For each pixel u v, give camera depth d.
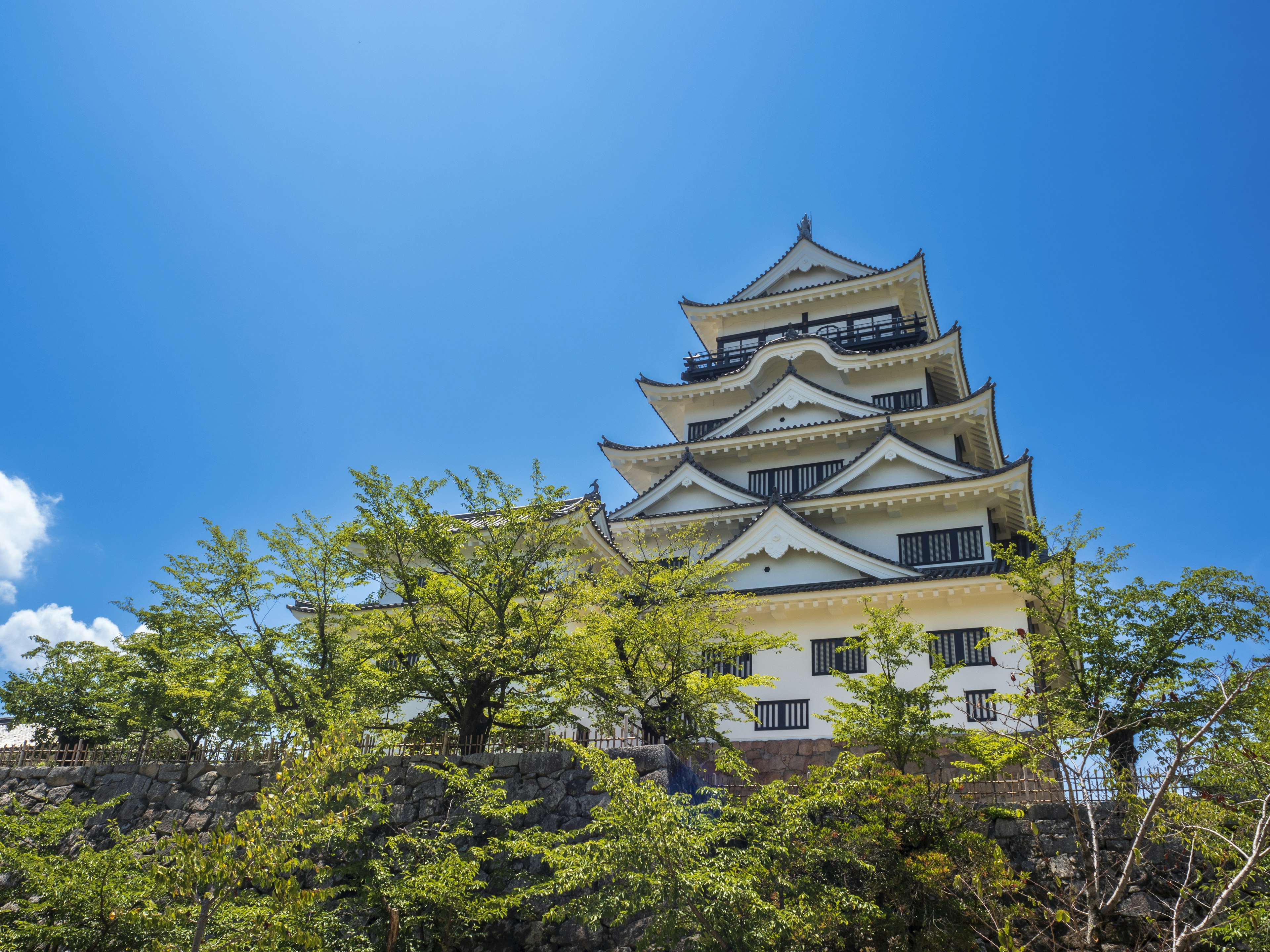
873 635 17.23
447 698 18.00
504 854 14.89
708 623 18.81
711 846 12.98
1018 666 19.03
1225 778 12.18
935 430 31.59
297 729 17.30
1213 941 11.36
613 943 13.52
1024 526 29.12
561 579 18.62
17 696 23.39
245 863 9.89
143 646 20.77
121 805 17.64
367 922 13.72
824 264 39.66
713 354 39.25
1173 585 15.91
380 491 17.95
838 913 11.13
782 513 26.84
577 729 19.30
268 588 18.42
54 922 12.06
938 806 13.80
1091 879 12.48
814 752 20.86
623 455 35.19
